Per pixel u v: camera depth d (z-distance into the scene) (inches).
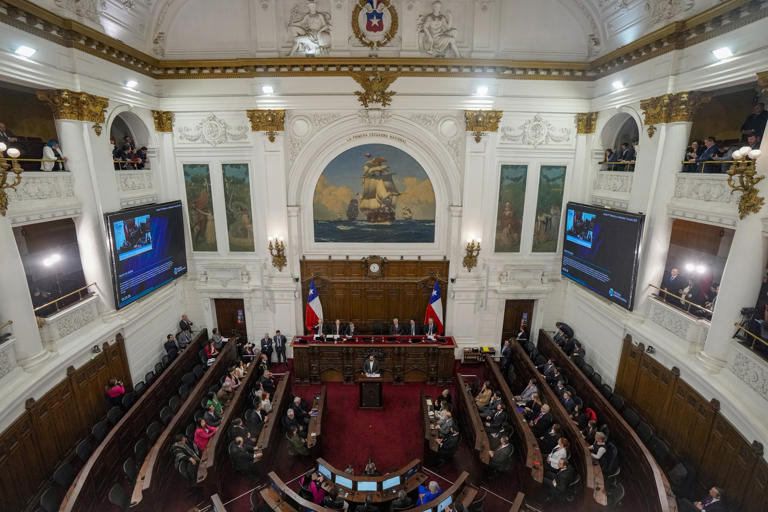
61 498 279.4
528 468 283.3
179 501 288.0
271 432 322.3
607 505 259.3
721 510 242.2
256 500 265.7
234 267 475.2
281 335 474.3
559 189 462.0
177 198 457.7
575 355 425.7
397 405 411.2
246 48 418.0
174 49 418.6
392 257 486.6
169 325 458.9
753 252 255.6
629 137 443.5
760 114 286.8
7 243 264.4
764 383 239.5
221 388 394.3
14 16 259.8
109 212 356.2
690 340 300.8
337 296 498.0
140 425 333.1
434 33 411.8
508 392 364.5
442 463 331.6
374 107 432.1
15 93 353.7
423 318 504.1
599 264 399.9
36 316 302.0
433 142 447.2
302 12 407.5
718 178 287.6
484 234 472.1
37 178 293.1
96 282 350.3
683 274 358.3
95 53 332.8
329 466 279.3
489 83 425.1
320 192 468.1
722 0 265.1
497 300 487.8
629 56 365.4
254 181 454.0
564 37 421.4
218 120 439.2
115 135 439.5
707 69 286.2
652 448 309.3
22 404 267.9
